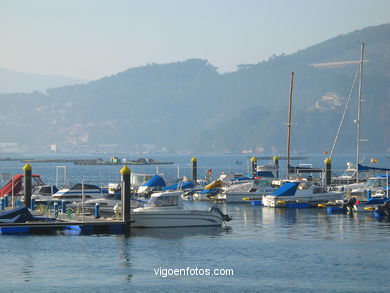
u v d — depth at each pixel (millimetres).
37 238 53594
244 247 50281
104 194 74500
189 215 59750
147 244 51312
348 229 59750
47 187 77250
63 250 48781
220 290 38500
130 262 45094
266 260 45719
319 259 46000
